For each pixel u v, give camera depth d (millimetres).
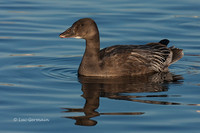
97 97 12758
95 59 15102
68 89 13492
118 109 11781
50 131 10484
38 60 16781
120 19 21438
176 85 13984
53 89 13477
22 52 17609
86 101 12398
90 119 11117
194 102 12328
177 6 23375
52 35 19609
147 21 21266
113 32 19906
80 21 15164
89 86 13836
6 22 20984
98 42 15195
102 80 14562
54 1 24281
